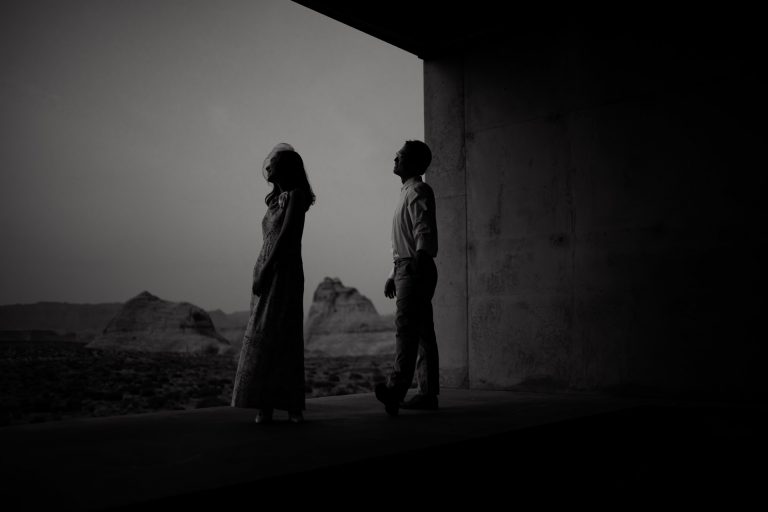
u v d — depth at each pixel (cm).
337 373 3962
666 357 460
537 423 311
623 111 496
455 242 602
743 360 423
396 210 392
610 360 491
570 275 520
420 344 385
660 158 473
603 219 503
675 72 468
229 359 7194
